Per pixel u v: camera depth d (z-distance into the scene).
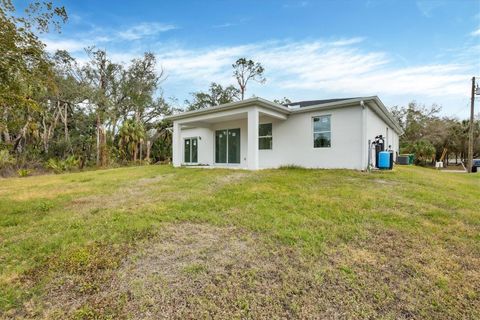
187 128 15.39
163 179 8.54
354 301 2.14
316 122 10.24
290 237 3.36
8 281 2.42
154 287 2.32
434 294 2.24
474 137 24.34
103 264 2.73
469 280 2.45
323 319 1.94
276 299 2.16
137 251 3.03
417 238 3.38
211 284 2.37
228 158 13.15
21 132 16.38
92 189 7.12
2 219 4.39
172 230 3.67
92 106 22.30
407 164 16.84
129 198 5.76
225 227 3.79
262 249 3.06
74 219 4.25
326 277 2.48
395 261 2.79
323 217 4.14
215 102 29.36
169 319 1.94
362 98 8.86
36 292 2.27
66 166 18.11
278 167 10.74
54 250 3.07
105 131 22.86
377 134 11.52
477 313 2.02
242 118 11.56
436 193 5.89
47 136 20.25
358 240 3.31
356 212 4.37
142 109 26.38
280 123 11.29
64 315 1.98
